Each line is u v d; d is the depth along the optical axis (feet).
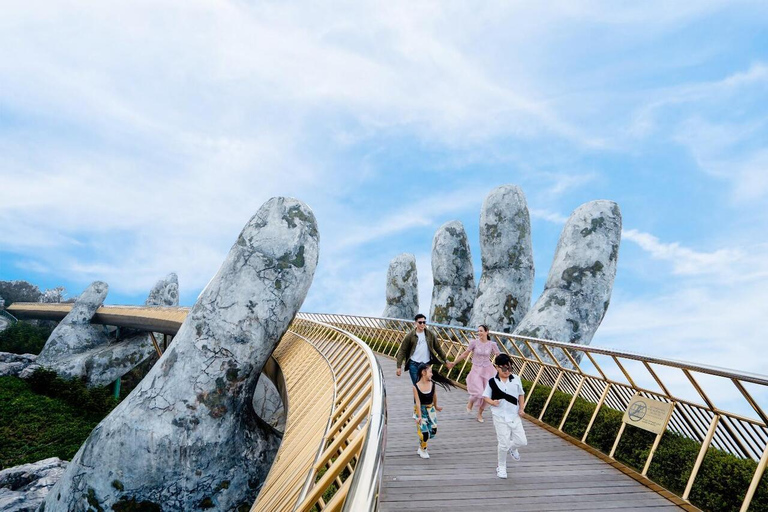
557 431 22.68
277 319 40.42
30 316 175.83
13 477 52.85
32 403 84.64
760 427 13.82
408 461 18.30
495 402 16.93
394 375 39.47
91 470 35.40
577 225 51.34
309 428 19.79
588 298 47.78
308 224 43.45
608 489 15.76
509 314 59.67
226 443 37.70
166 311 95.20
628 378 19.29
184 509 35.22
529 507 14.21
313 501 9.80
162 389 37.60
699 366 14.60
